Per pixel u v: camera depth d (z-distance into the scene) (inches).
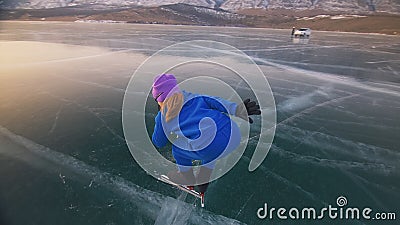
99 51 355.9
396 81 272.5
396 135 184.4
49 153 166.9
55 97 231.8
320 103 227.5
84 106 219.0
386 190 141.4
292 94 241.0
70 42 405.4
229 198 135.6
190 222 124.1
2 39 399.2
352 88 252.4
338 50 376.5
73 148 171.9
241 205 132.3
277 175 149.4
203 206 130.9
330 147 171.9
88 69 295.3
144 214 127.6
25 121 199.0
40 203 133.1
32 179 147.0
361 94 240.4
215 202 133.2
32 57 331.3
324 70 298.8
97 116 205.3
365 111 213.6
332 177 149.3
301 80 269.9
